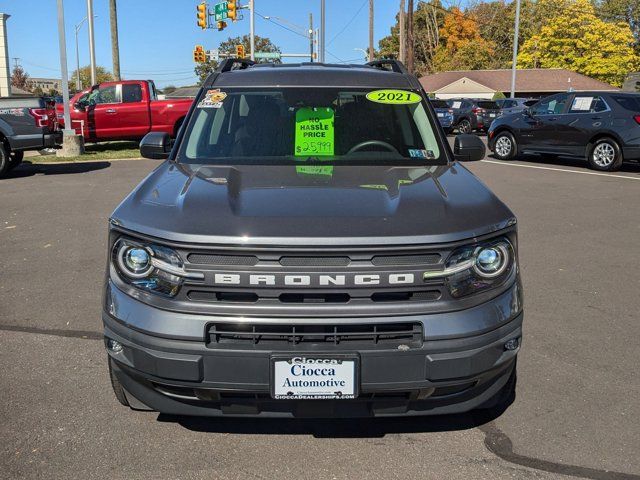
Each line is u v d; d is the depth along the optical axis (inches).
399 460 117.4
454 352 104.3
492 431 127.6
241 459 117.6
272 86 166.9
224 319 102.0
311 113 159.5
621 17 2787.9
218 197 117.2
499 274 110.2
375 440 124.3
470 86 2316.7
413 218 108.2
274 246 101.4
